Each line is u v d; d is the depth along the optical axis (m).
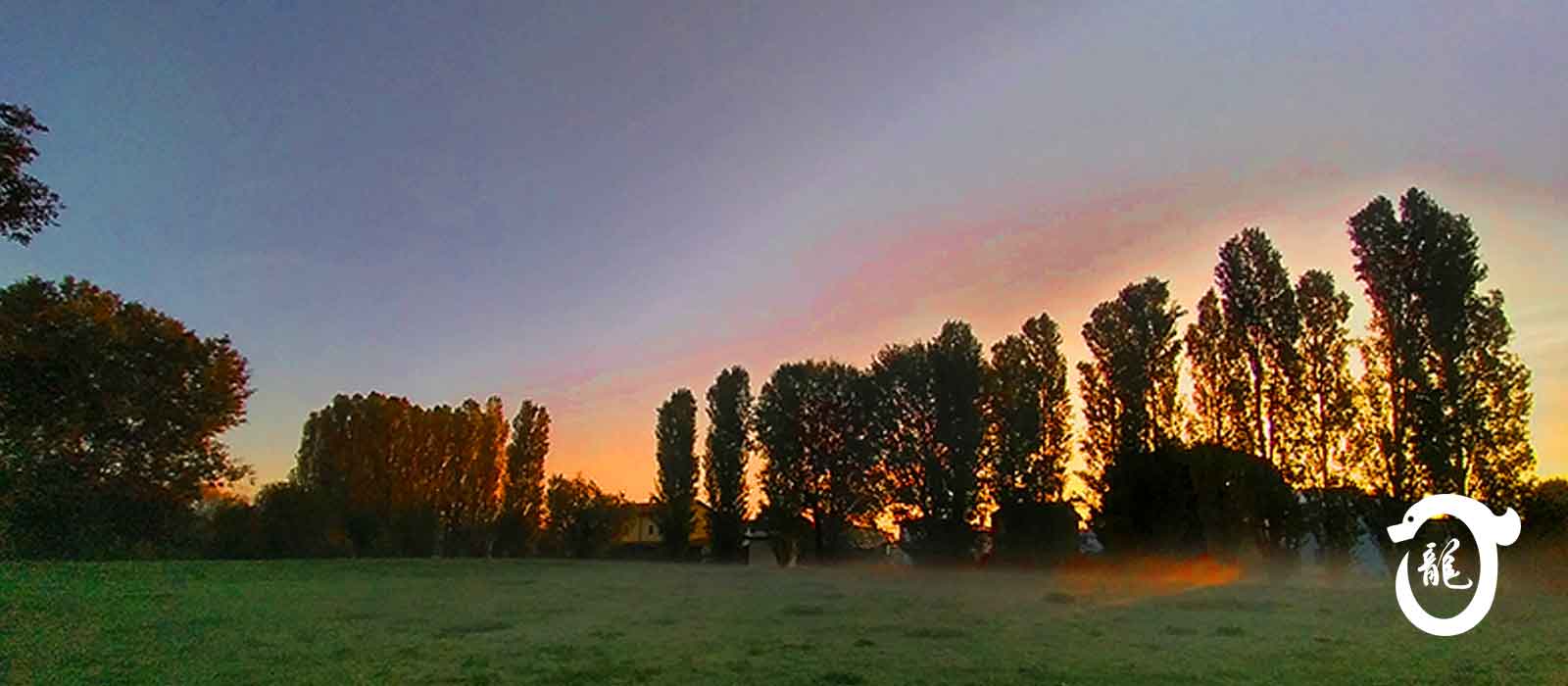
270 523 48.84
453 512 57.00
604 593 22.45
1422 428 26.11
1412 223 27.44
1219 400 31.33
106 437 39.47
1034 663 10.71
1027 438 41.03
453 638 13.04
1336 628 14.34
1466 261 26.55
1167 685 9.30
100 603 17.30
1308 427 29.14
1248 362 30.67
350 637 13.08
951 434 43.34
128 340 40.06
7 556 35.97
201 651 11.57
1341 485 28.09
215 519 48.34
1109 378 36.75
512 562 43.12
